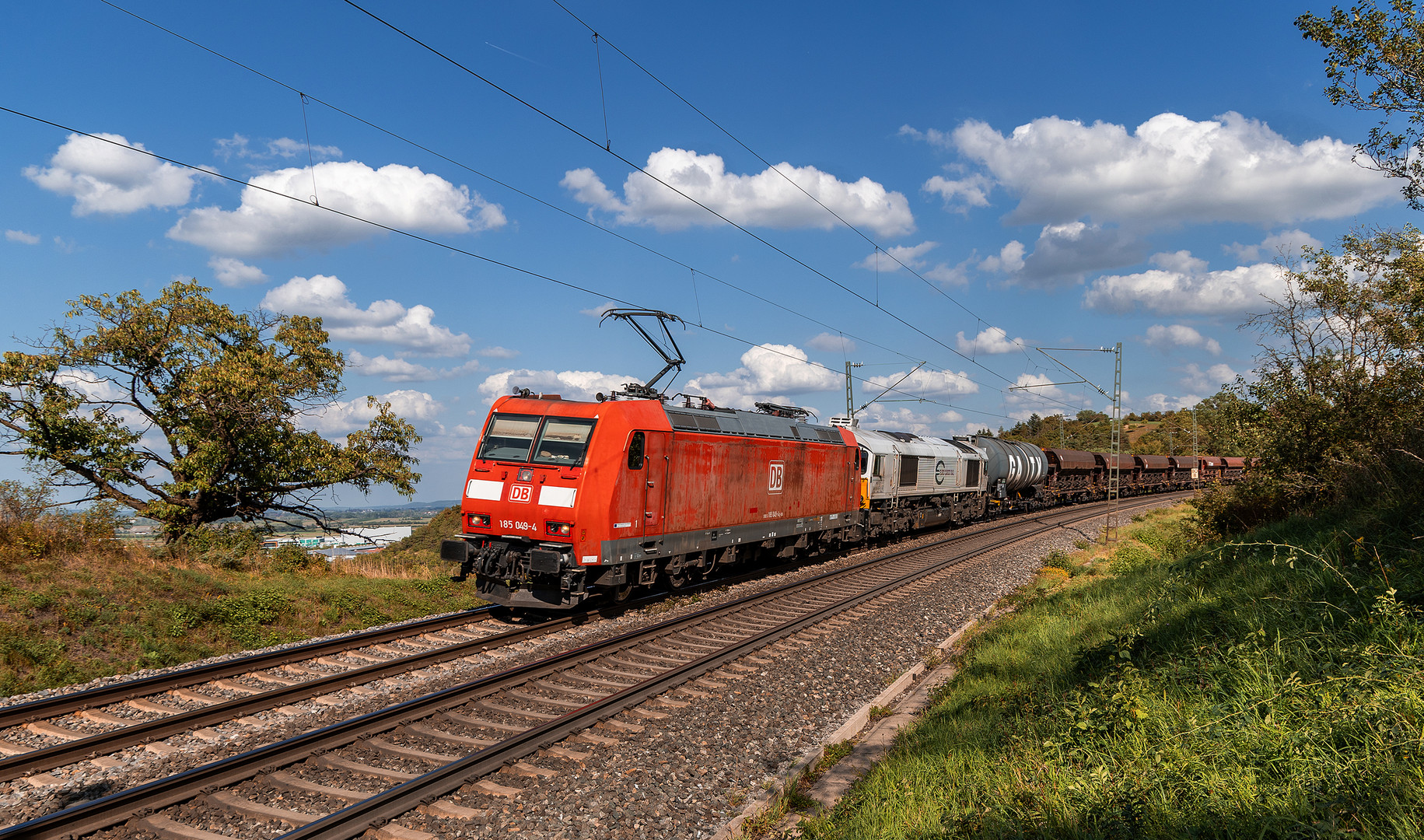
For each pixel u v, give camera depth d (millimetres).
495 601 13023
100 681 9062
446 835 5434
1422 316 10844
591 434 13070
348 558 16844
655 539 14133
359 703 8312
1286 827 3721
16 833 4930
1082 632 9633
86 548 11984
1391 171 9016
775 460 18359
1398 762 3939
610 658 10375
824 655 10930
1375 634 5414
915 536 29500
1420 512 7957
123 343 18156
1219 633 7070
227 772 6043
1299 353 13555
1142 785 4441
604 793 6176
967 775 5719
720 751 7234
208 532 15609
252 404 18641
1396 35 8477
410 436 21297
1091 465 46281
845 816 5578
